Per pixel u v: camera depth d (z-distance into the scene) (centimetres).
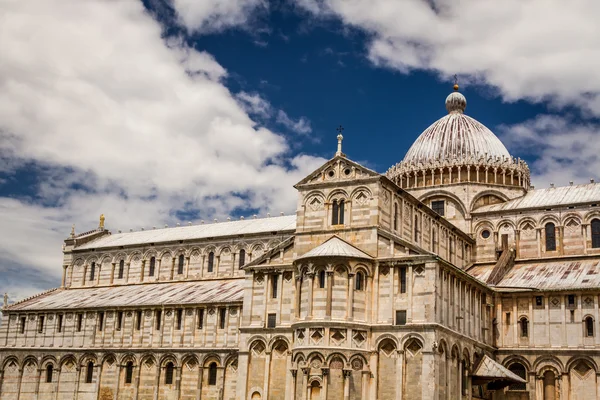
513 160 10531
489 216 10100
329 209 7938
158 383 9969
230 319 9694
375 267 7519
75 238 13275
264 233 11244
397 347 7162
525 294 8625
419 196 10481
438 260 7188
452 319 7544
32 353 11194
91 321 10869
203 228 12512
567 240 9588
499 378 7738
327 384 7088
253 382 7800
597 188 9981
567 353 8175
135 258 12488
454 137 10806
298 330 7394
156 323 10319
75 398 10594
